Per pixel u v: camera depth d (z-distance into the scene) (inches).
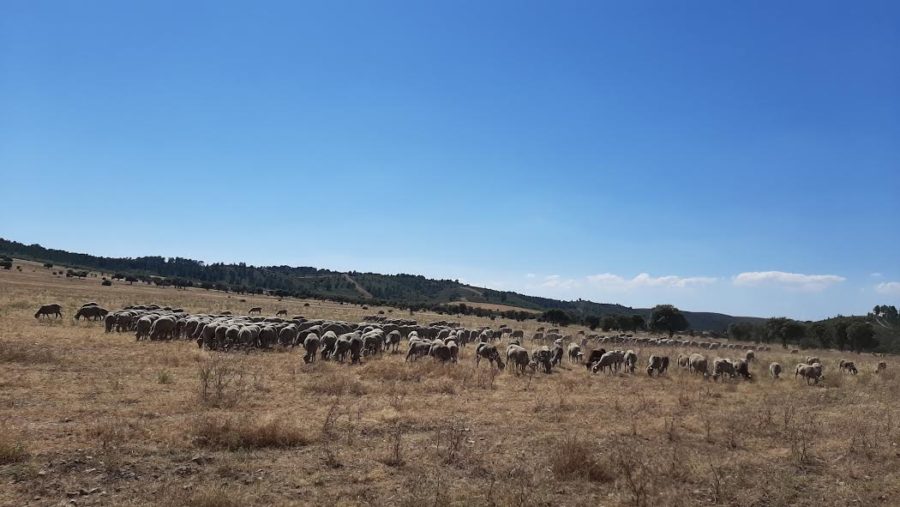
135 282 5669.3
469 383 877.8
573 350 1473.9
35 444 419.2
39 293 2787.9
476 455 472.7
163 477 376.8
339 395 706.2
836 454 533.6
